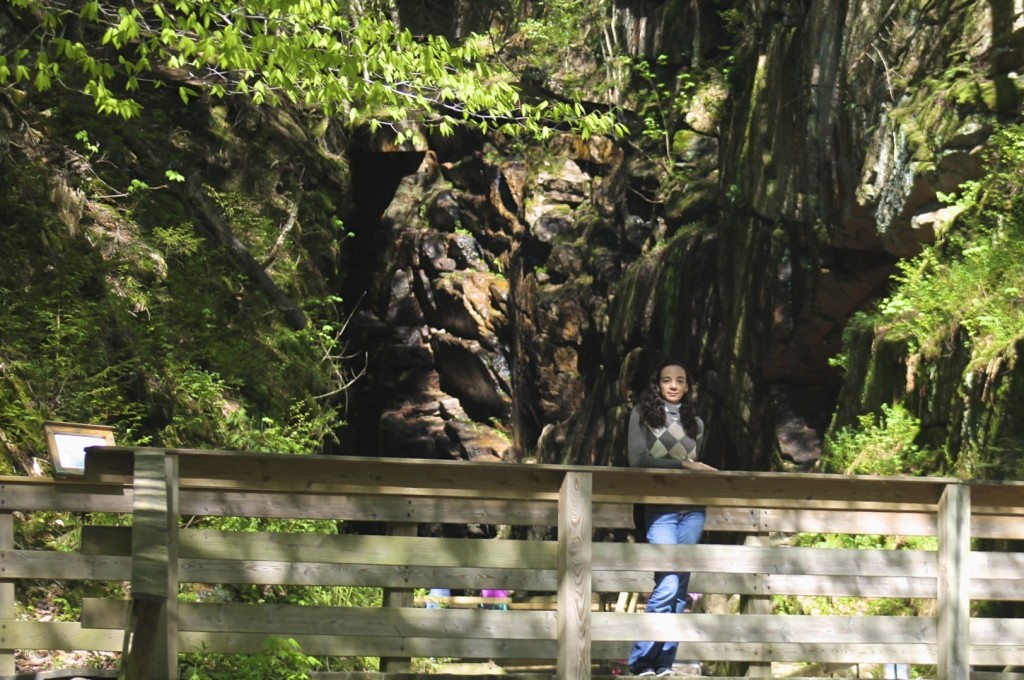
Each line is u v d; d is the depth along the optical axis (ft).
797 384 65.26
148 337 48.06
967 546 23.68
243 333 55.67
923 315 45.78
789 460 63.00
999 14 46.83
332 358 63.36
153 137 61.41
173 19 37.37
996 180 44.93
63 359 42.09
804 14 61.93
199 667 23.57
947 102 47.67
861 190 53.42
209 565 21.31
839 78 57.31
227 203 63.57
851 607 41.01
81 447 23.65
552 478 22.40
